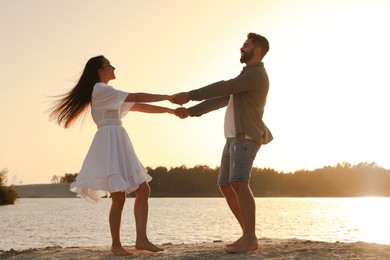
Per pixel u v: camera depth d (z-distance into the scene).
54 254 8.96
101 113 8.75
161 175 196.25
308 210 107.06
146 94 8.70
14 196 120.62
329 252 8.29
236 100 8.72
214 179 188.62
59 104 9.05
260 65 8.86
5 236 40.06
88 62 9.05
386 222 62.97
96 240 36.47
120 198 8.70
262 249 8.75
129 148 8.73
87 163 8.63
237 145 8.61
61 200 192.12
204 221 63.97
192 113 9.39
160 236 40.22
